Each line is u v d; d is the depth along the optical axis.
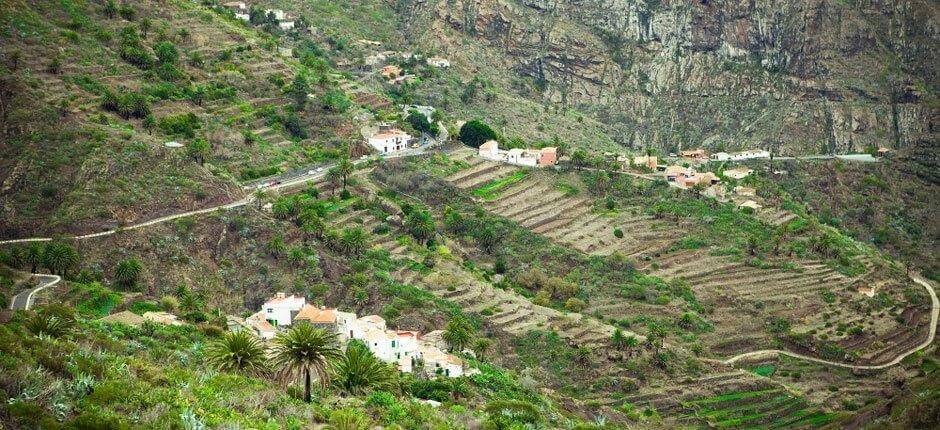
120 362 110.38
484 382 163.25
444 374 168.88
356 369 133.88
